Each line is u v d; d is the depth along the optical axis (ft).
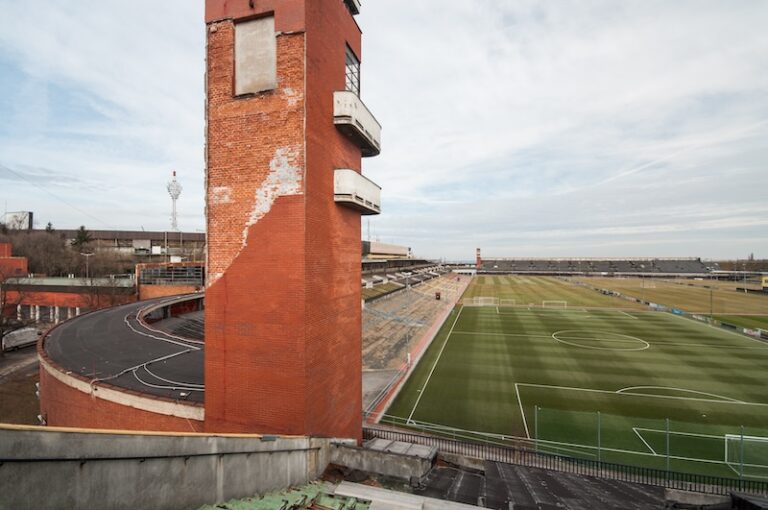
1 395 86.74
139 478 19.74
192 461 23.45
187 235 374.22
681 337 155.84
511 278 537.24
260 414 39.04
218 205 40.73
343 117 44.34
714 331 167.73
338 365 46.32
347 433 49.03
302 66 37.91
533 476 46.29
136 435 19.52
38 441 14.90
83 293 162.20
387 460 39.70
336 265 45.83
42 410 69.21
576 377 106.32
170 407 46.26
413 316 193.36
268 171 38.96
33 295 169.99
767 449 66.23
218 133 40.75
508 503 33.30
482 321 193.26
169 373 58.03
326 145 42.68
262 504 25.77
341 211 47.26
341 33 46.98
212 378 40.98
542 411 83.10
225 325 40.42
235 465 27.35
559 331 167.43
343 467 40.70
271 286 38.81
